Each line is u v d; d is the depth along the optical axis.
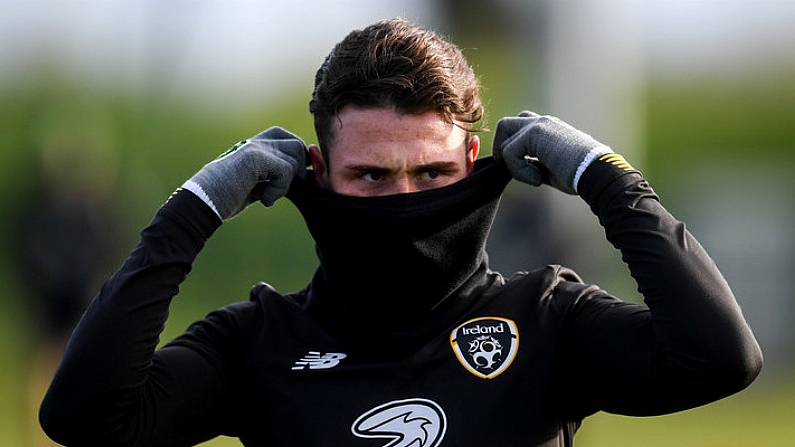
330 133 12.05
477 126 12.59
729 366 11.23
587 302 12.24
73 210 37.25
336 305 12.33
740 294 48.25
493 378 11.82
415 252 11.92
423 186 11.98
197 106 75.88
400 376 11.84
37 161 37.66
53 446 35.00
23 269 37.12
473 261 12.22
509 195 31.83
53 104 75.38
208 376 12.12
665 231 11.62
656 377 11.42
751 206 50.34
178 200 11.96
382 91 11.69
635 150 43.75
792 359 47.38
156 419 11.73
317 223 12.18
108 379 11.37
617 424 37.03
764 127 75.38
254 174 12.20
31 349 37.06
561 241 31.67
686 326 11.23
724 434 34.88
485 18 44.59
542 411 11.81
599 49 39.59
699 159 68.19
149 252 11.72
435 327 12.07
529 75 39.44
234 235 60.97
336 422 11.75
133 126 72.06
